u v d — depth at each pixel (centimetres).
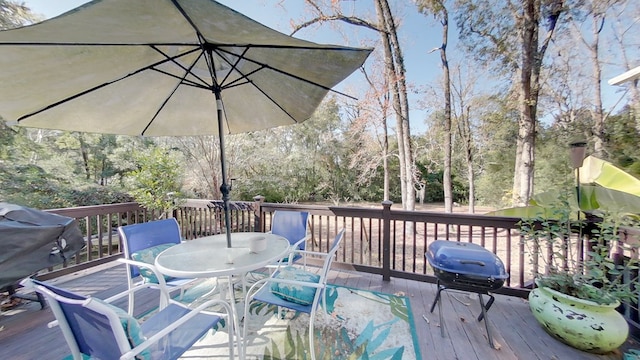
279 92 246
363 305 258
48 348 197
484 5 675
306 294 180
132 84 203
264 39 153
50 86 166
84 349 121
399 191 1302
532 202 307
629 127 725
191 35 150
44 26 117
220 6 118
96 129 236
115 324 104
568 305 199
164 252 203
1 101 162
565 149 854
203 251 203
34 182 630
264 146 1052
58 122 206
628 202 232
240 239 238
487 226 281
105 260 367
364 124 928
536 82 664
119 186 754
